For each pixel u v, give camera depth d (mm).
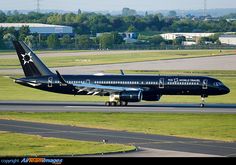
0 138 173000
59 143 165750
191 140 173125
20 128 192125
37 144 163750
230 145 166250
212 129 192875
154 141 171375
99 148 158875
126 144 166125
